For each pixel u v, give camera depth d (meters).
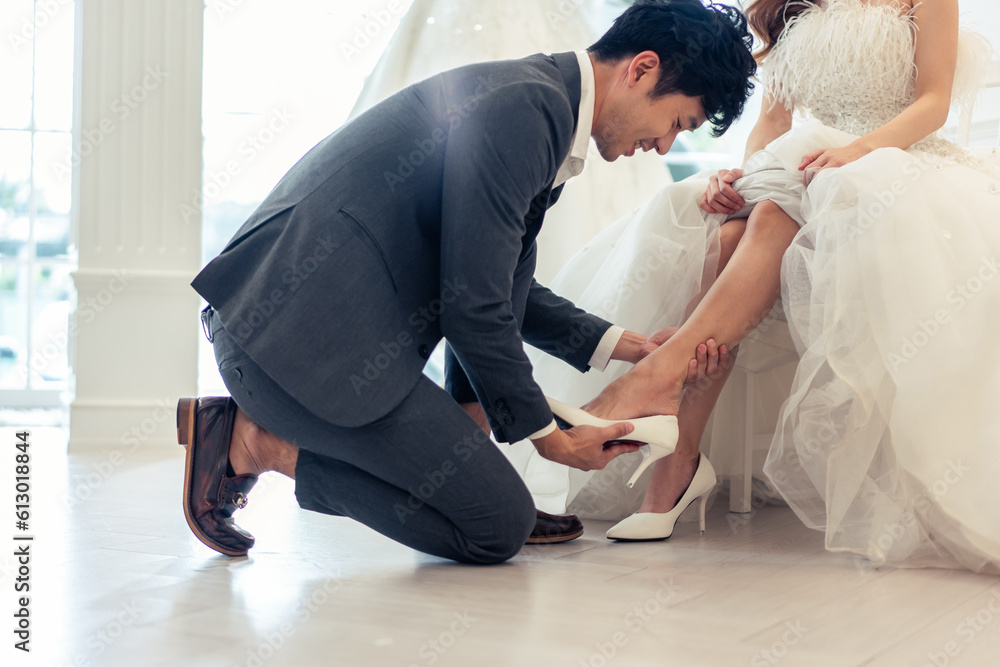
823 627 0.96
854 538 1.32
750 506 1.81
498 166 1.12
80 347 2.84
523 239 1.34
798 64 1.88
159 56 2.87
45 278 4.13
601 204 2.79
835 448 1.31
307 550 1.39
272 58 3.76
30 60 4.03
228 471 1.31
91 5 2.85
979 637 0.92
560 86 1.20
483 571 1.24
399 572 1.23
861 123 1.82
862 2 1.89
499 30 2.81
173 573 1.20
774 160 1.62
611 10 3.06
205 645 0.87
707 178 1.81
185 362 2.89
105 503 1.84
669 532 1.52
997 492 1.22
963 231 1.37
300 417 1.17
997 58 2.41
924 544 1.29
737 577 1.21
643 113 1.24
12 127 4.05
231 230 3.88
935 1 1.73
